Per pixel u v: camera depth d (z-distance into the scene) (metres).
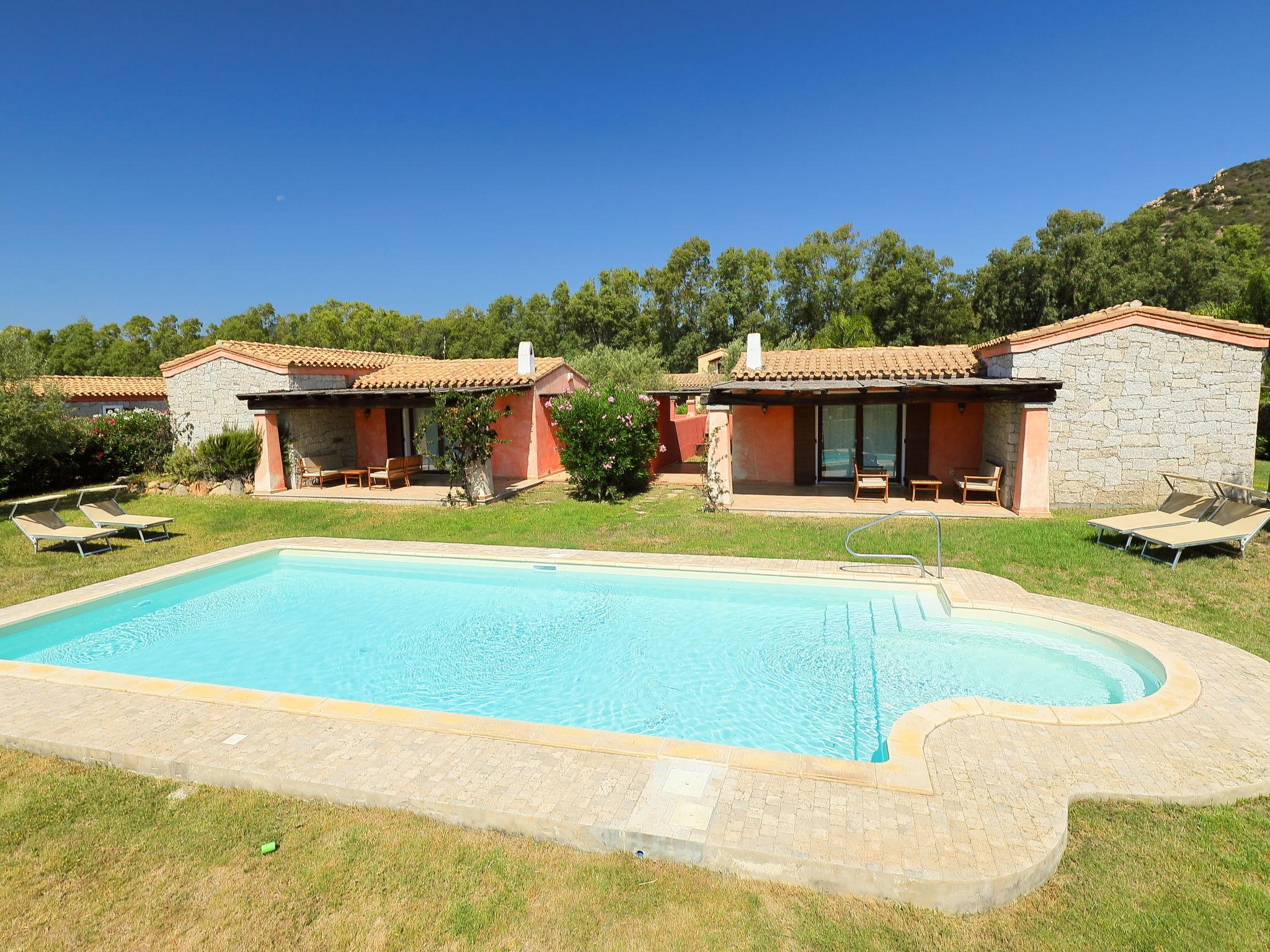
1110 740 4.78
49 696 5.87
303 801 4.42
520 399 18.56
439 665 7.39
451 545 11.26
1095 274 42.00
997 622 7.66
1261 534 10.01
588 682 6.86
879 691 6.47
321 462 18.23
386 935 3.31
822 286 54.16
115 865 3.86
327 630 8.53
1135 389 12.24
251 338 58.34
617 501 15.34
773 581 9.20
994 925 3.33
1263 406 19.27
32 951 3.28
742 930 3.31
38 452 15.68
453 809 4.12
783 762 4.51
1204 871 3.63
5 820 4.27
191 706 5.63
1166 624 7.03
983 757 4.57
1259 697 5.38
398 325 65.06
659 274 57.66
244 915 3.46
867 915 3.41
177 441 18.19
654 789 4.26
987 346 13.73
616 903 3.49
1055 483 12.65
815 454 15.95
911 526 11.62
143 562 10.91
